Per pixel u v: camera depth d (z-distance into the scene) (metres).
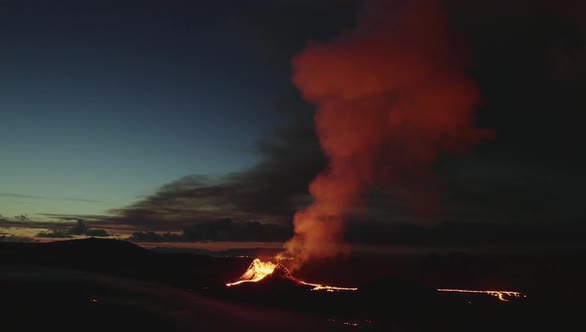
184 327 34.47
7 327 30.39
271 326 36.41
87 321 33.19
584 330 36.41
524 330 36.88
